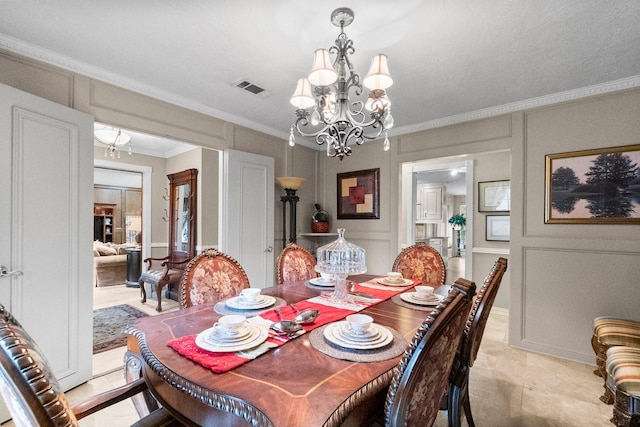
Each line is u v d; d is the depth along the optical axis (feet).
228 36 6.15
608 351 5.84
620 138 7.87
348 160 13.97
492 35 6.00
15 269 5.89
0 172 5.67
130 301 14.37
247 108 10.14
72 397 6.56
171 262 13.38
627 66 7.18
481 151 10.09
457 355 4.86
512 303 9.40
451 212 34.42
